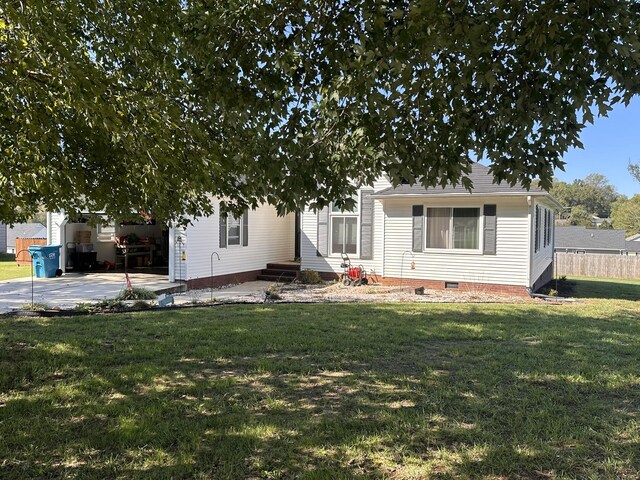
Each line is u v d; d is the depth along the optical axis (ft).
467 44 9.95
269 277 49.93
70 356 17.04
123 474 9.34
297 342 19.47
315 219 47.34
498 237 39.93
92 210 15.57
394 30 9.40
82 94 8.67
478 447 10.45
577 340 20.51
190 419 11.89
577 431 11.23
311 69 11.26
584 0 9.12
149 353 17.61
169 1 12.12
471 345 19.43
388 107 10.84
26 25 8.43
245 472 9.46
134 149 9.72
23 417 11.91
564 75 10.71
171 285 40.27
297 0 10.19
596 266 80.59
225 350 18.17
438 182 14.43
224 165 12.21
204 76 11.28
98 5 11.38
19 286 39.86
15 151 9.37
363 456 10.10
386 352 18.22
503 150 11.85
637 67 10.18
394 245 44.11
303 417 12.02
